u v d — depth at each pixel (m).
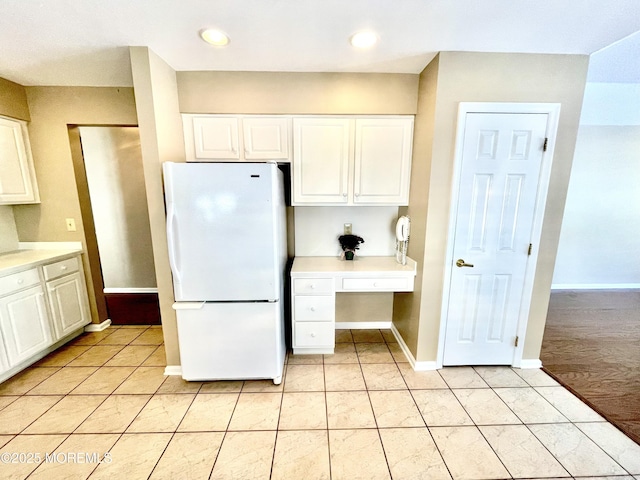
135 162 3.51
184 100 2.14
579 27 1.56
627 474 1.41
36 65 1.99
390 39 1.68
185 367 2.00
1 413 1.78
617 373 2.19
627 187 3.75
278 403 1.88
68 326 2.54
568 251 3.93
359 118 2.22
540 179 1.98
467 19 1.49
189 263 1.85
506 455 1.51
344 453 1.52
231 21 1.49
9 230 2.57
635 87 3.45
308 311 2.33
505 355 2.25
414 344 2.26
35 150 2.50
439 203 2.00
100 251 3.71
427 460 1.48
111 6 1.34
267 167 1.77
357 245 2.70
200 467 1.44
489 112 1.89
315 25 1.53
